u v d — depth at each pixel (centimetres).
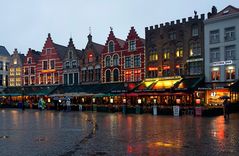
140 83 5338
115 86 5700
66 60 6644
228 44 4550
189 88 4288
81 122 2769
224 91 4544
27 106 6281
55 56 6856
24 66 7350
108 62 5984
